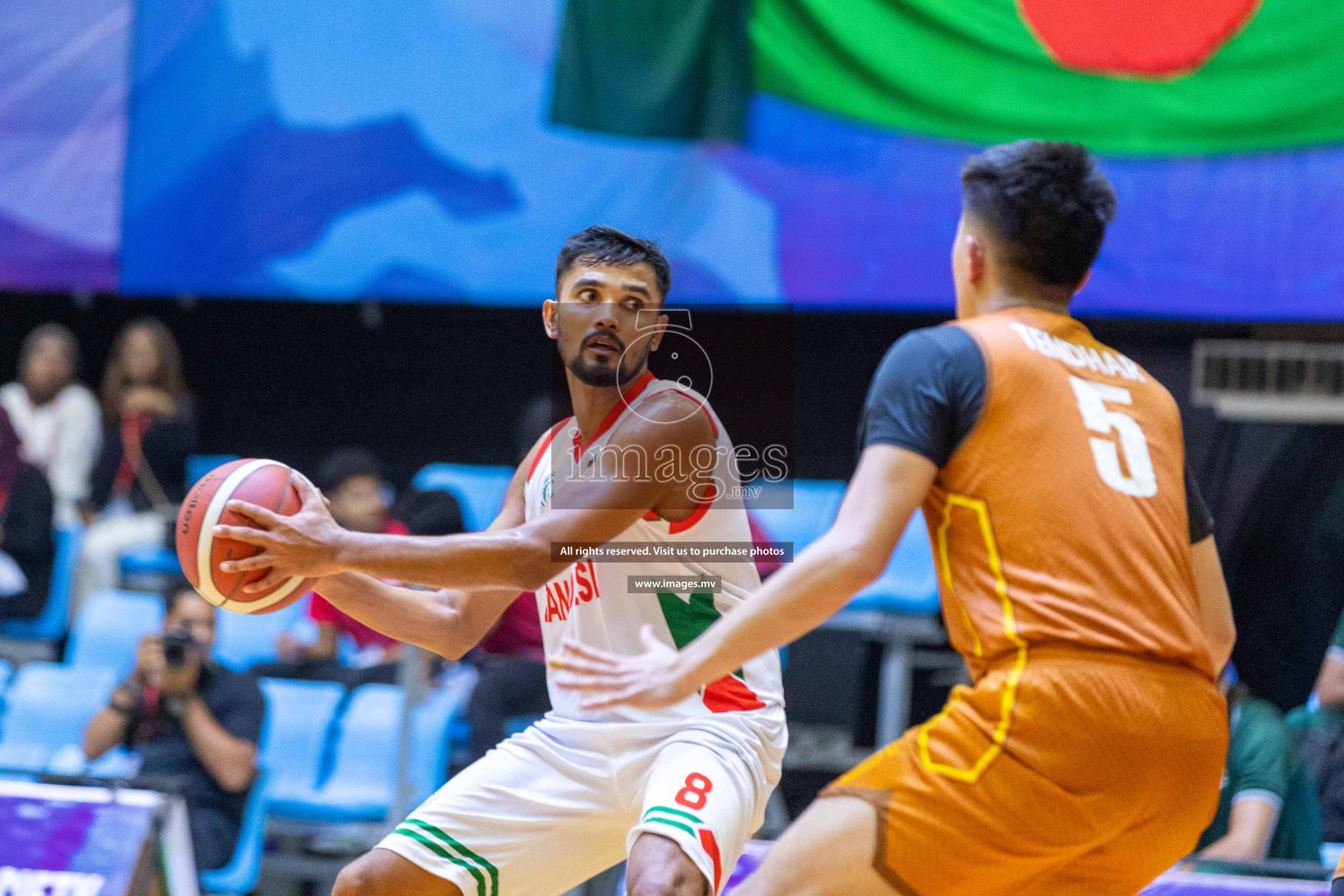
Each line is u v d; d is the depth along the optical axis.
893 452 7.04
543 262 23.14
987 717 6.96
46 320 28.33
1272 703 21.86
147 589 23.23
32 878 11.21
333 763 17.75
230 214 23.72
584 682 6.86
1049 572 7.05
